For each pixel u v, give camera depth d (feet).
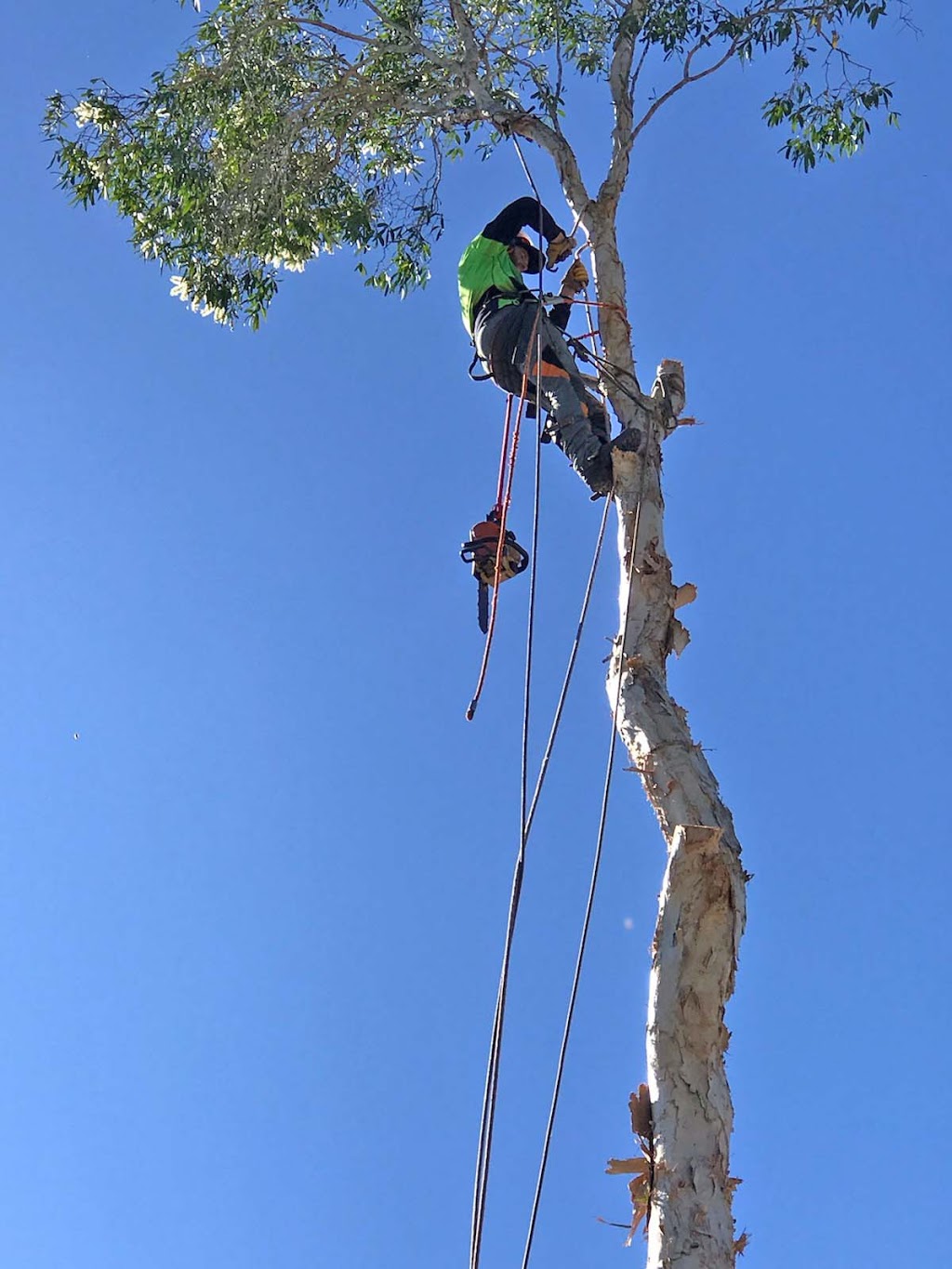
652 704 20.44
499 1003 16.88
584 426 22.56
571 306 25.14
